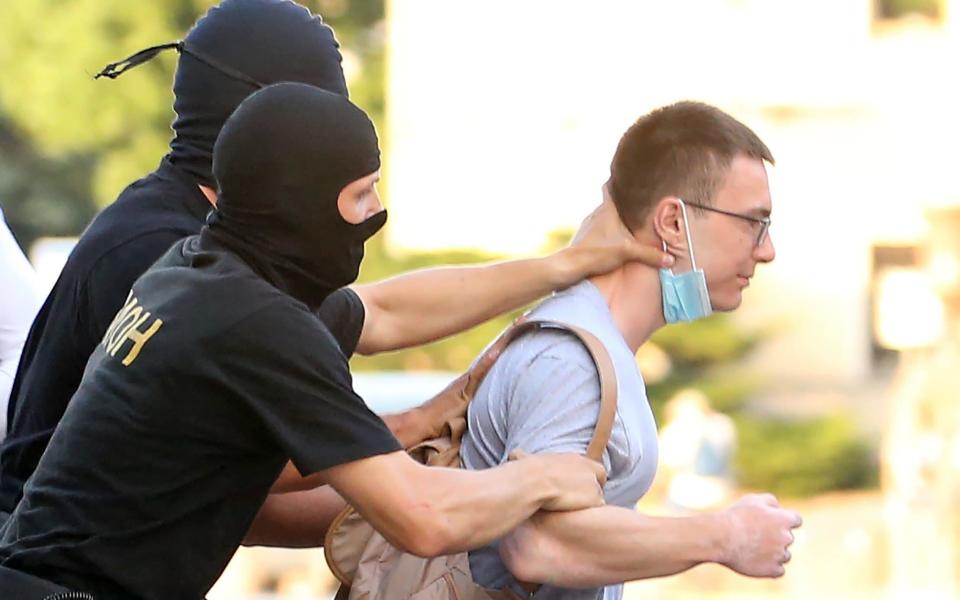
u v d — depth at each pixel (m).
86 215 63.34
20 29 59.75
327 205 7.23
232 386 7.01
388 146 56.81
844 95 56.81
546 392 7.93
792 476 48.78
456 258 54.59
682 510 41.66
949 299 30.50
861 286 56.66
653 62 55.97
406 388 30.78
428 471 7.24
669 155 8.48
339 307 8.78
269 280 7.27
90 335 8.17
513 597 8.07
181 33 59.75
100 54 59.62
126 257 8.15
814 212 57.31
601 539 7.62
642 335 8.64
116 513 7.08
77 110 59.75
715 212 8.44
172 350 7.05
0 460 8.64
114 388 7.16
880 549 37.28
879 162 56.91
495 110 56.34
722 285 8.55
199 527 7.18
